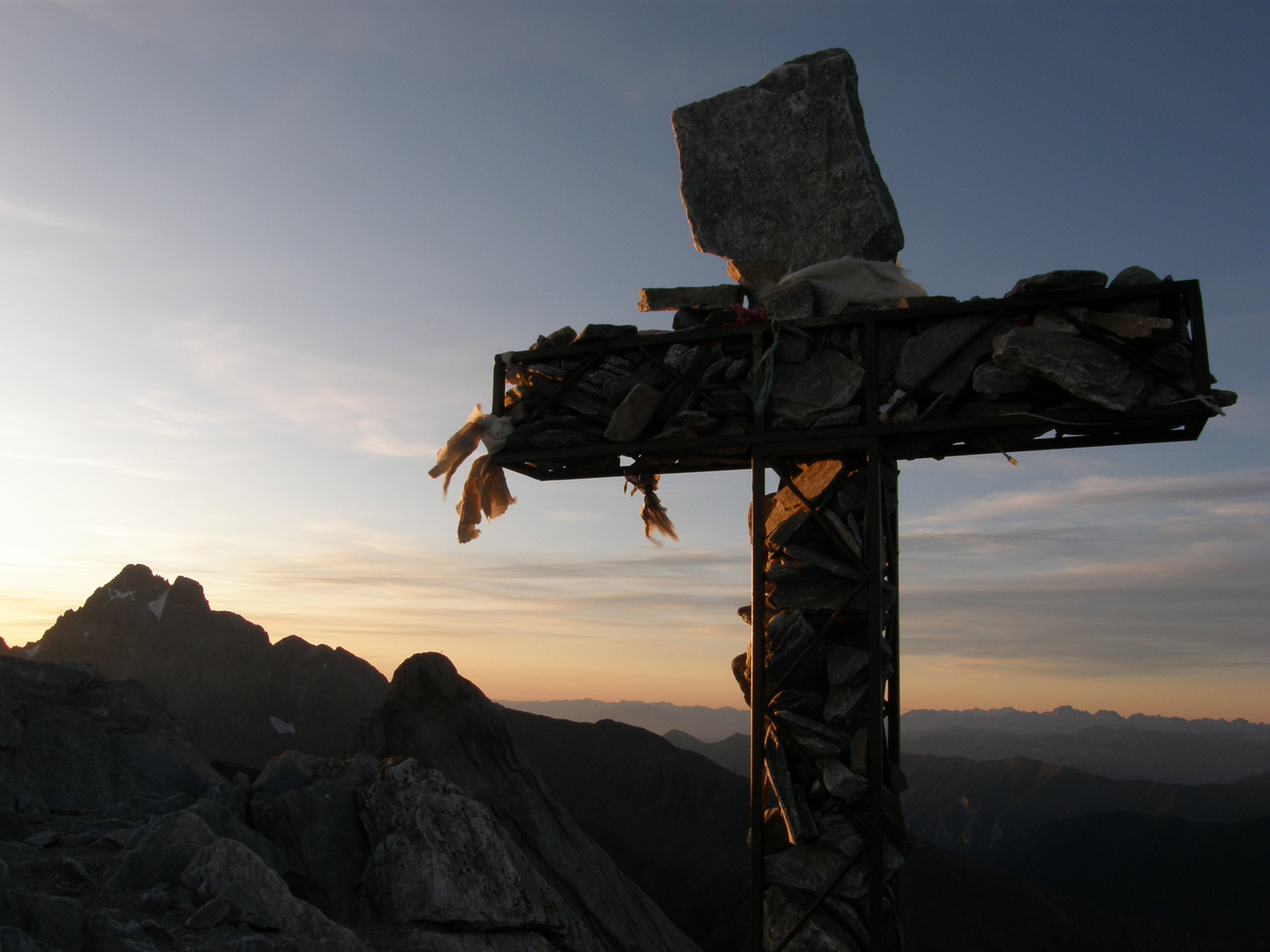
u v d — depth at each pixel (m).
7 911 6.82
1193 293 8.41
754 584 9.61
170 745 13.66
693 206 10.70
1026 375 8.86
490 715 50.22
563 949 10.77
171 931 7.20
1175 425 9.09
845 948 8.66
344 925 9.47
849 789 8.74
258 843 10.27
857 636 9.59
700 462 11.21
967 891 153.38
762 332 9.89
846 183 10.12
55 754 12.51
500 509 11.42
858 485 9.79
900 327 9.60
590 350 10.72
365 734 46.53
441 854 10.14
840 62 10.29
